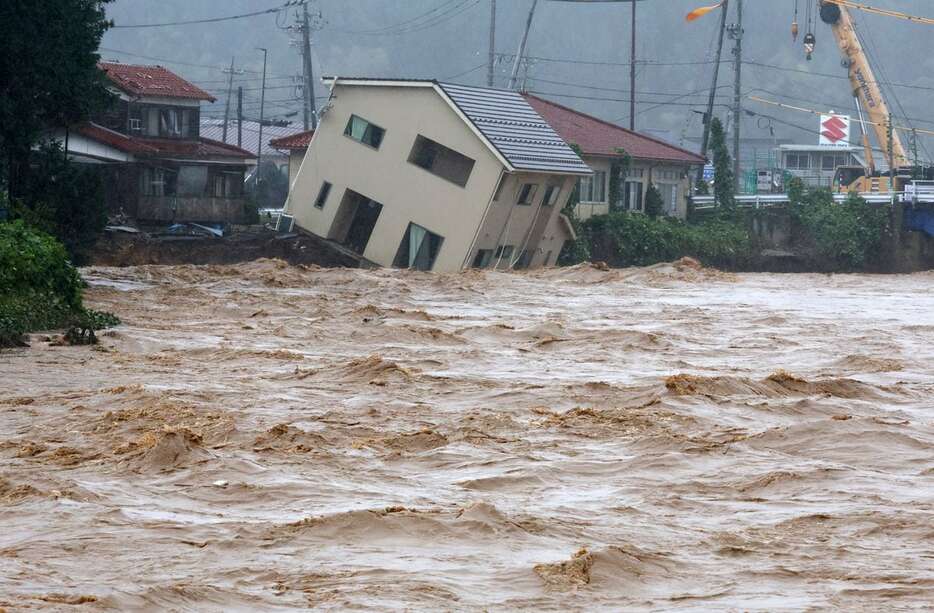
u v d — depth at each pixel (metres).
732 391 69.38
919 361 88.44
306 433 55.59
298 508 42.50
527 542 38.34
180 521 40.38
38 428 57.62
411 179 192.62
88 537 38.19
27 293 98.69
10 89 148.25
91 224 162.88
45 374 74.88
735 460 51.94
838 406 66.38
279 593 33.06
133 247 187.00
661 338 98.88
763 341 99.81
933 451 54.53
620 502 44.56
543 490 46.41
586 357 88.56
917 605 32.91
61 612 30.48
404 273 169.12
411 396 68.25
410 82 190.75
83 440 54.59
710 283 167.88
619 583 34.62
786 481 48.03
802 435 56.56
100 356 83.69
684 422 60.59
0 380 72.38
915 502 44.78
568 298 144.75
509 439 55.88
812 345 97.50
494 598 33.06
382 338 97.69
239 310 117.88
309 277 158.75
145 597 32.06
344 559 36.25
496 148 185.25
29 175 159.25
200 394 67.12
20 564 35.19
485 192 187.25
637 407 64.81
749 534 40.16
